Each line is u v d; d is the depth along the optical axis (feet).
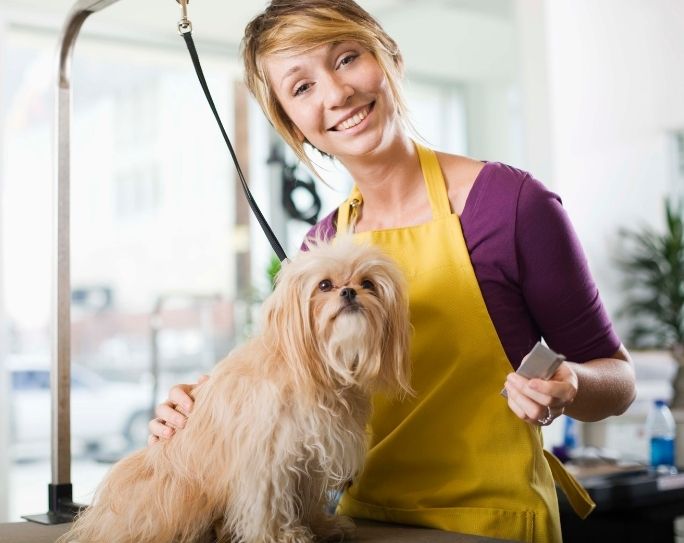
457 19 19.81
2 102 15.80
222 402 4.69
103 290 17.94
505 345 5.07
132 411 18.29
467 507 4.99
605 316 5.18
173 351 18.65
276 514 4.54
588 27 20.48
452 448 5.07
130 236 18.25
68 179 6.11
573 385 4.16
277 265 14.40
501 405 5.01
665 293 20.61
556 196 5.12
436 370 5.19
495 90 20.81
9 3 16.06
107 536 4.78
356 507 5.45
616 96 21.09
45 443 17.03
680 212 22.29
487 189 5.15
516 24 19.34
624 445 12.20
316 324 4.88
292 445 4.54
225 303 19.19
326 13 5.17
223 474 4.63
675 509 9.04
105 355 18.01
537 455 5.07
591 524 8.64
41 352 16.88
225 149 19.44
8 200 16.60
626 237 21.30
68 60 6.13
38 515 5.81
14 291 16.49
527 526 4.90
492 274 5.07
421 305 5.23
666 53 22.31
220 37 18.86
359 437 4.95
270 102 5.61
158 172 18.67
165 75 18.98
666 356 16.16
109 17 17.39
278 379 4.67
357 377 4.91
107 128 18.08
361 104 5.17
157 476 4.83
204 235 19.13
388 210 5.65
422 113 21.68
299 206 15.99
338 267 4.99
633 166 21.54
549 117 19.49
